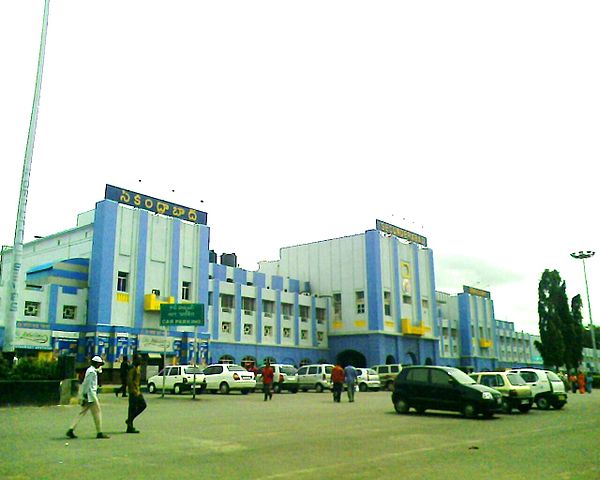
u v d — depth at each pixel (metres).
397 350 56.44
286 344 53.84
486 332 75.75
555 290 57.69
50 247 45.06
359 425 15.67
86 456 9.99
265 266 65.19
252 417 17.67
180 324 28.27
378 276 55.72
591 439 13.32
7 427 14.12
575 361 56.47
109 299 39.50
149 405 22.94
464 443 12.45
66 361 21.22
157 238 43.78
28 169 21.52
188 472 8.71
